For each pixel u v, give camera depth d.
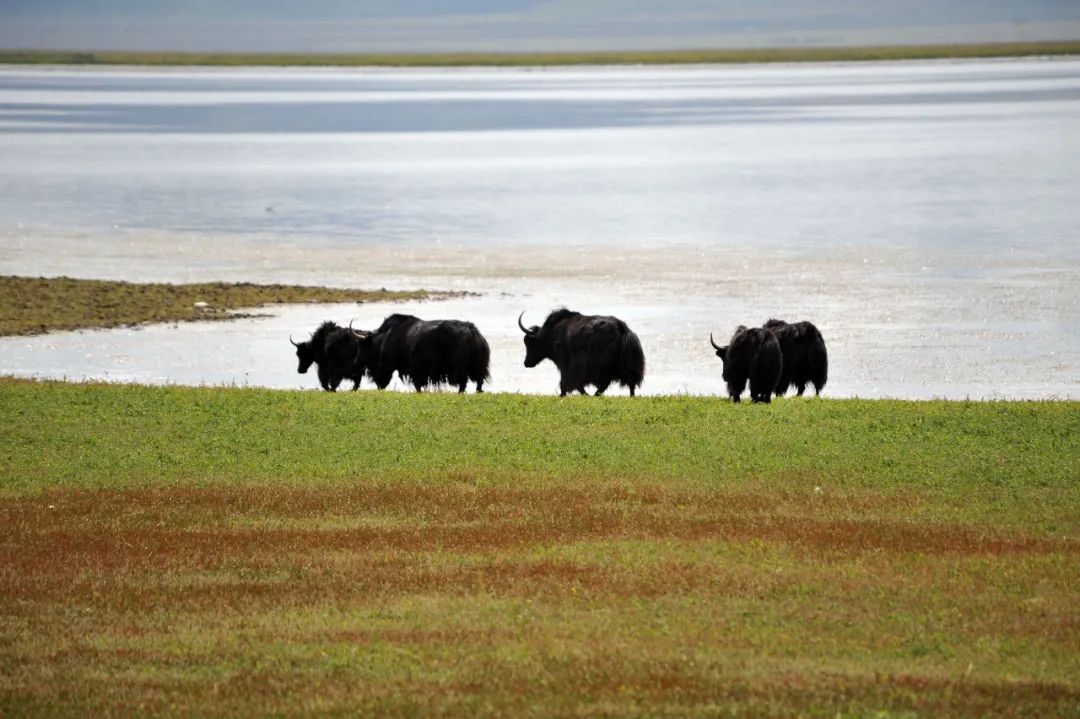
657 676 45.28
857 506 67.81
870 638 49.25
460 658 47.47
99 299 161.75
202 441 83.00
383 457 78.88
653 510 67.38
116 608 53.41
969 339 137.00
